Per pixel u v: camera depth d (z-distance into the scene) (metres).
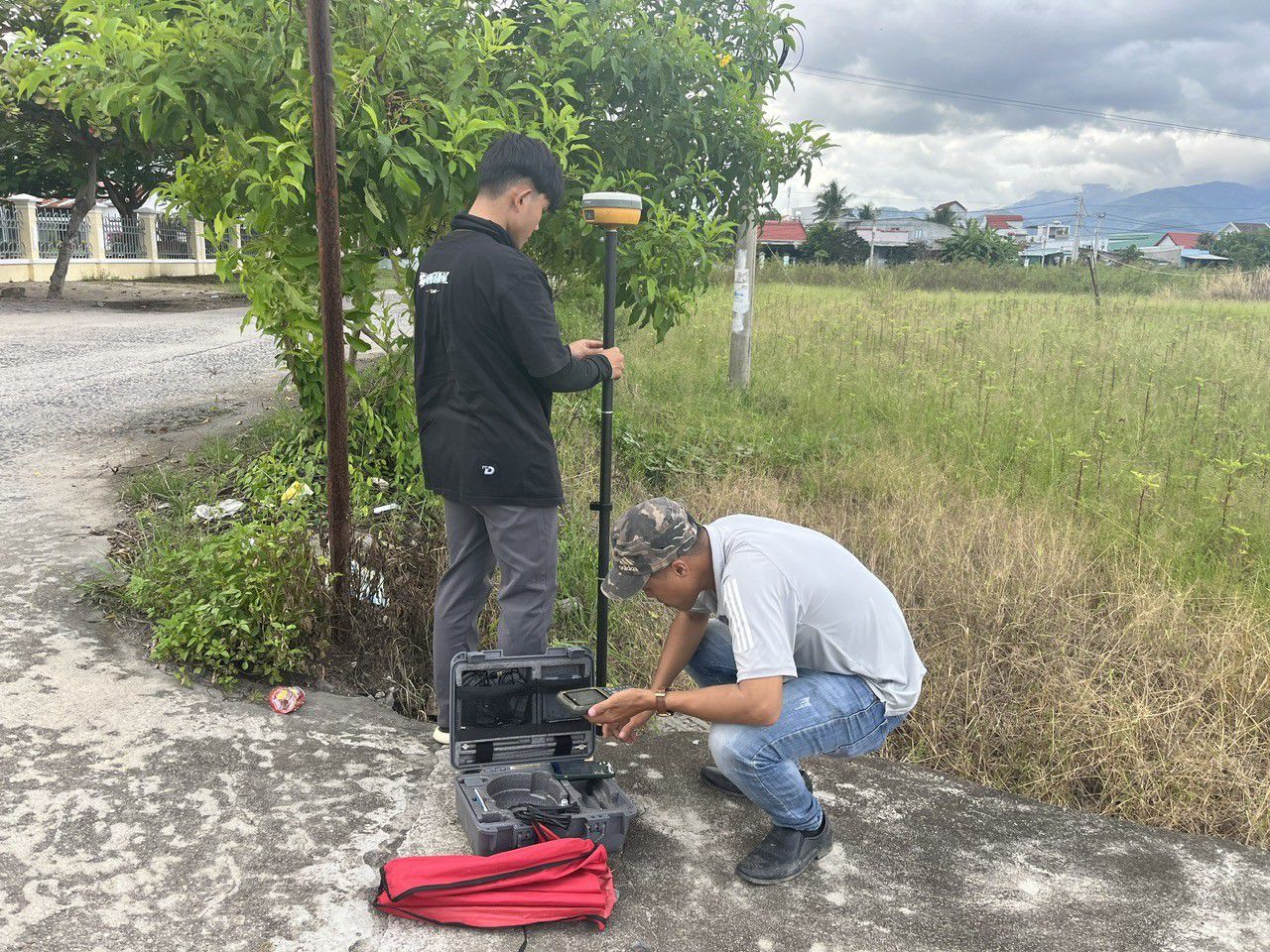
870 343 11.79
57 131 18.45
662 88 5.12
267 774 2.88
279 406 7.98
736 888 2.52
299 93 4.01
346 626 3.75
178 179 4.80
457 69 4.29
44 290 21.66
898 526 5.31
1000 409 7.86
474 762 2.74
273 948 2.18
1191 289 27.00
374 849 2.55
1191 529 5.37
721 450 7.10
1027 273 32.19
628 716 2.52
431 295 2.81
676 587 2.45
